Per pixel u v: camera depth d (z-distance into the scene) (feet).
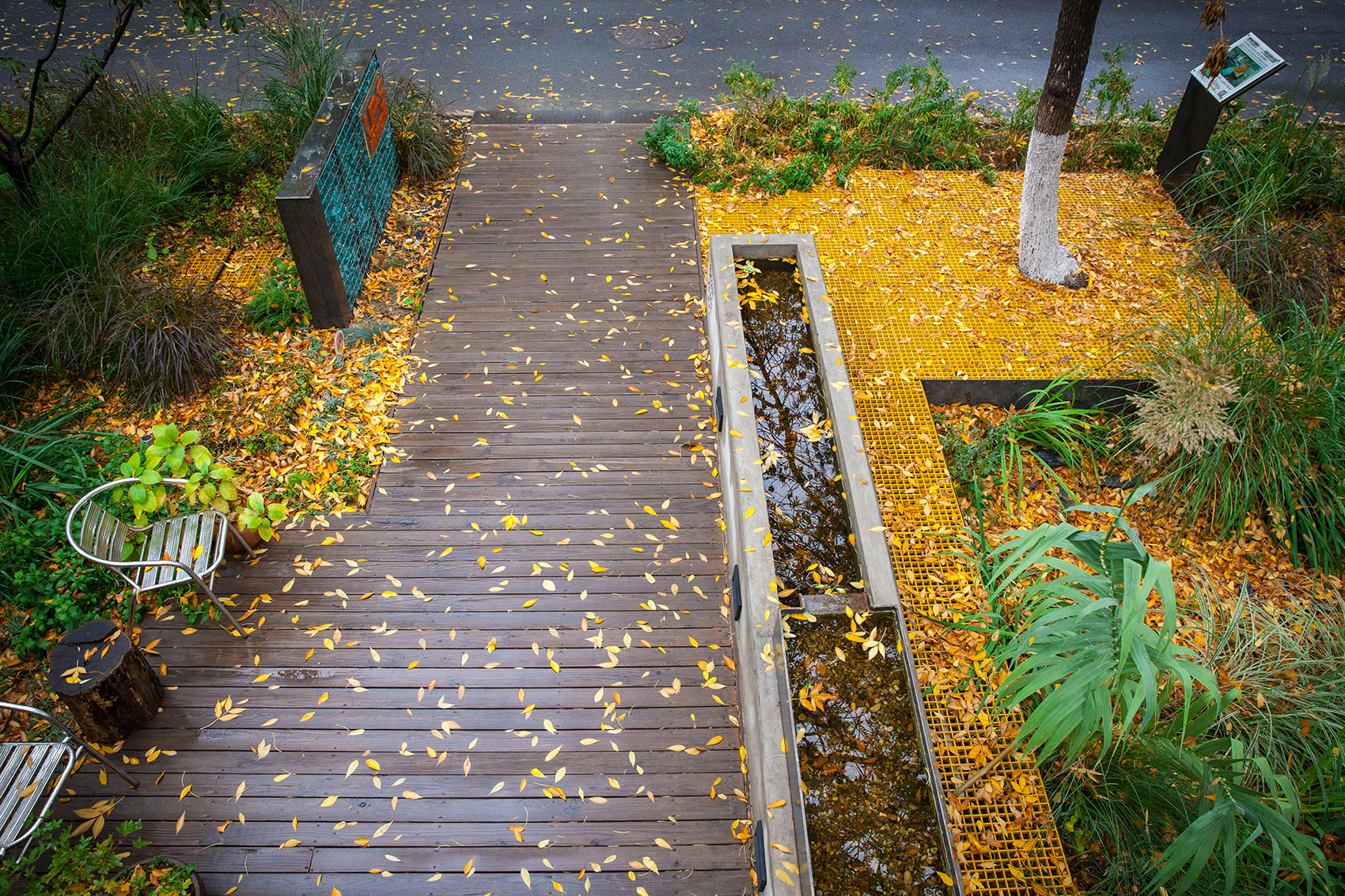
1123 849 10.61
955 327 17.80
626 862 10.68
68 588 13.26
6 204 18.57
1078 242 20.08
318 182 16.33
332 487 14.99
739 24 29.86
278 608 13.28
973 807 10.60
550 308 18.72
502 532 14.40
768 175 21.62
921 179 22.29
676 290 19.25
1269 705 11.93
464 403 16.61
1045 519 15.11
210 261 19.66
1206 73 19.74
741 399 14.02
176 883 10.08
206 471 12.28
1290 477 14.79
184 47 26.99
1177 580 14.29
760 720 10.30
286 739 11.80
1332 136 22.90
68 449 15.17
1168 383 15.05
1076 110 25.12
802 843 9.21
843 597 12.12
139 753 11.60
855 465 13.37
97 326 16.42
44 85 21.08
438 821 11.03
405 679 12.45
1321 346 14.90
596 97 25.80
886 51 28.50
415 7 30.14
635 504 14.85
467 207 21.49
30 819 10.08
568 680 12.46
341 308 17.80
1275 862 8.18
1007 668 11.84
